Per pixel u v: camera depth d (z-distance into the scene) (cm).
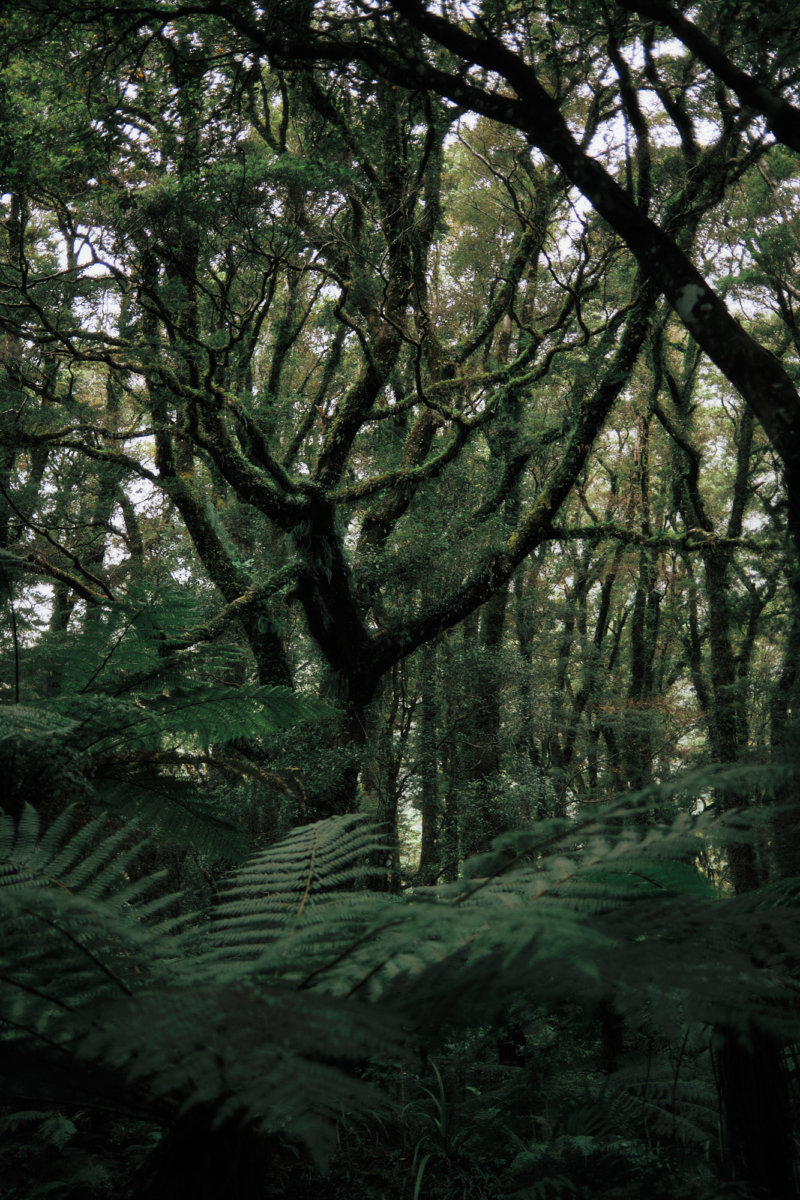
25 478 1686
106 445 1659
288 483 1126
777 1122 234
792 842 209
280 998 137
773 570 1408
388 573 1283
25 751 307
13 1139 260
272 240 1102
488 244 1677
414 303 1291
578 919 158
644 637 2039
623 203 349
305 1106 116
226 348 1088
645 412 1780
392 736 1302
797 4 493
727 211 1316
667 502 2088
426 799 1362
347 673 1202
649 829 180
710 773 171
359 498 1219
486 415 1223
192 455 1487
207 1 598
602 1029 240
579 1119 314
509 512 1395
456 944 161
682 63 905
